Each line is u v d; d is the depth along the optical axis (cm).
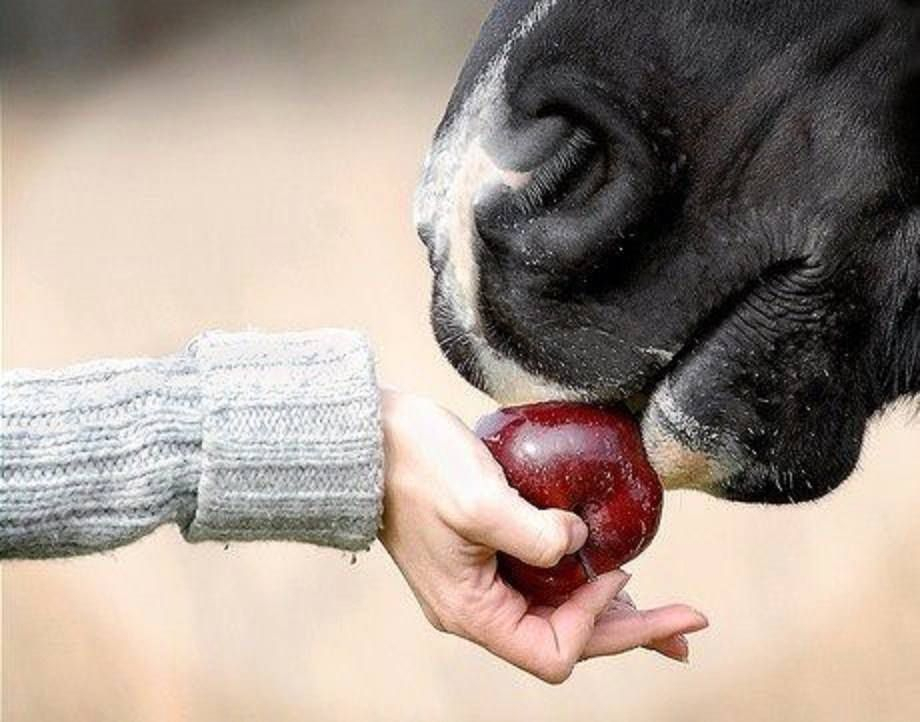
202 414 138
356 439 138
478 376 143
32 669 266
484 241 140
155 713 257
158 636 266
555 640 139
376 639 261
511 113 141
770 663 247
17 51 577
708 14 141
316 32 551
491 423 141
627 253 140
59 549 139
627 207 139
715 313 141
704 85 141
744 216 141
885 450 272
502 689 250
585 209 139
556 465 139
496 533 137
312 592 268
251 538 140
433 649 258
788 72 141
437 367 324
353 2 559
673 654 145
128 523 138
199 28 570
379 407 138
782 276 142
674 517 271
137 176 469
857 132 142
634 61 140
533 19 142
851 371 144
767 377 142
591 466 139
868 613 251
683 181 141
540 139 140
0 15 579
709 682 246
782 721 240
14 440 137
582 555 140
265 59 544
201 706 256
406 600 266
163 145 491
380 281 375
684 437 142
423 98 495
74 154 493
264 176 452
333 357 139
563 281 139
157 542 282
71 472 137
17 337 383
